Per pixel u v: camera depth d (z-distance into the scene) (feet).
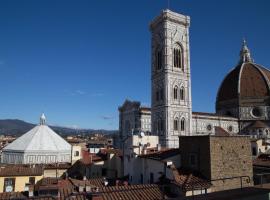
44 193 143.64
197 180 137.69
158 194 134.00
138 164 199.72
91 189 150.10
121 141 561.43
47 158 338.34
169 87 474.08
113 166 266.16
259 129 554.87
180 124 473.26
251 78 652.48
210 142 143.33
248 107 622.95
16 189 206.18
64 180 183.21
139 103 533.96
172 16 502.38
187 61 505.66
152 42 531.09
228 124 596.70
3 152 352.69
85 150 370.73
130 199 127.95
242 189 57.00
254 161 199.72
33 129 365.81
